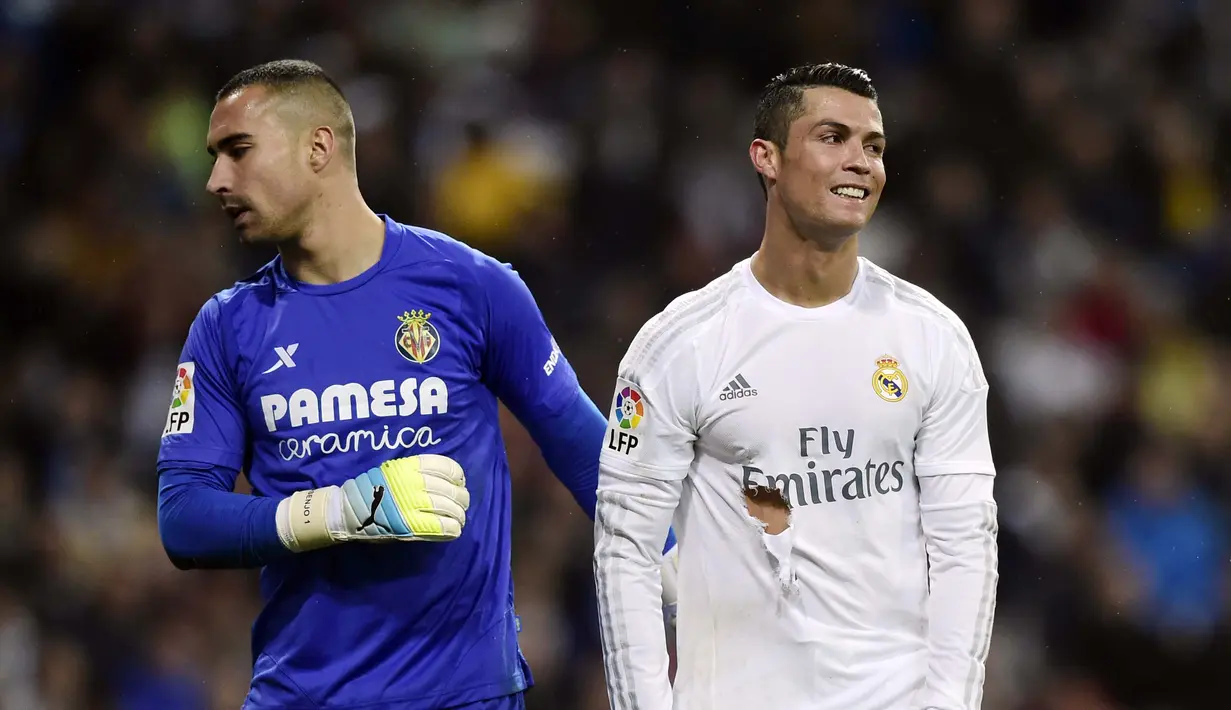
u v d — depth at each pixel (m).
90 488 33.91
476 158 39.03
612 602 13.63
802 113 13.45
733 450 13.54
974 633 13.37
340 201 14.51
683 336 13.62
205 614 30.52
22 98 41.78
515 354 14.96
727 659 13.64
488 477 14.81
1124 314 39.31
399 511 13.57
